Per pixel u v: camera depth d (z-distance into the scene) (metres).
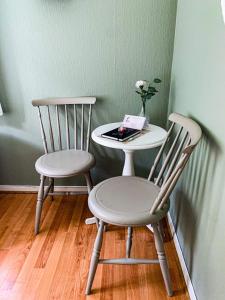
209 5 1.12
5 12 1.71
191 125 1.24
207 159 1.15
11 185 2.20
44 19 1.73
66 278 1.43
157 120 2.01
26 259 1.55
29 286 1.38
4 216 1.92
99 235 1.28
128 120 1.77
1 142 2.07
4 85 1.90
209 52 1.12
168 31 1.76
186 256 1.43
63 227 1.81
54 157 1.77
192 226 1.34
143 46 1.80
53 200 2.11
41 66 1.85
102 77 1.88
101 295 1.34
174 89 1.77
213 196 1.07
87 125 2.01
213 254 1.05
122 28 1.75
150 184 1.47
